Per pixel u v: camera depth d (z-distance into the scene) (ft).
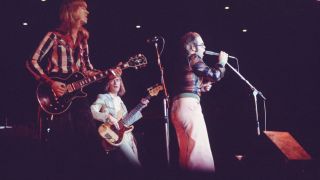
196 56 13.89
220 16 24.34
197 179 13.16
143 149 20.34
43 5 21.98
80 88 14.58
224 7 24.03
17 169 13.75
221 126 24.16
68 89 14.38
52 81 14.24
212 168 13.33
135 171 15.33
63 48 14.73
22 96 20.97
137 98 22.99
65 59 14.71
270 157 13.60
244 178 13.66
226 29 24.53
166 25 24.00
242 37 24.71
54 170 14.01
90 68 15.47
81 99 14.61
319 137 23.62
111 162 15.20
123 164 15.37
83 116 14.56
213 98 24.36
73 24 14.99
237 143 23.82
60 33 14.85
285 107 24.54
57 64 14.62
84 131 14.53
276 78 24.70
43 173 13.85
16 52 21.65
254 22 24.54
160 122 20.67
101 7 23.03
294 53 24.32
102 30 23.18
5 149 14.44
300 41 24.14
